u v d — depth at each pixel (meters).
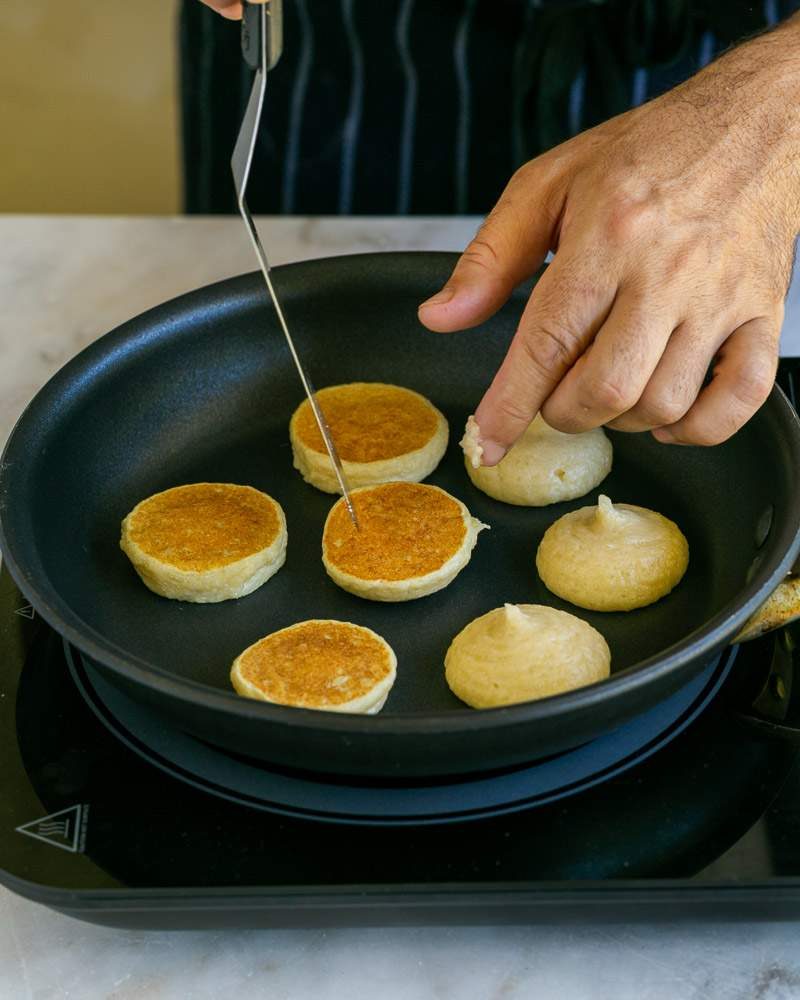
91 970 0.61
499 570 0.74
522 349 0.64
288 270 0.80
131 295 0.91
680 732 0.64
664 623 0.71
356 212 1.01
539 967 0.60
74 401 0.74
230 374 0.80
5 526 0.66
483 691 0.67
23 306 0.91
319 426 0.75
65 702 0.66
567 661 0.67
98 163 1.71
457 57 0.94
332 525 0.74
